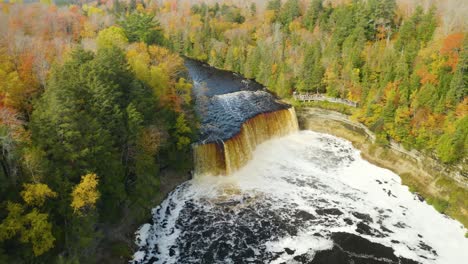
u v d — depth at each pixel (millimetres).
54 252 43125
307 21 128000
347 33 102562
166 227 58219
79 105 50594
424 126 71688
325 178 73000
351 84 90812
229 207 63094
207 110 86812
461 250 56594
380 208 64812
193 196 65500
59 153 45188
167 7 168000
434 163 69688
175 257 52938
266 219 60656
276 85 103625
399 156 76375
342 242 56562
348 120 88875
